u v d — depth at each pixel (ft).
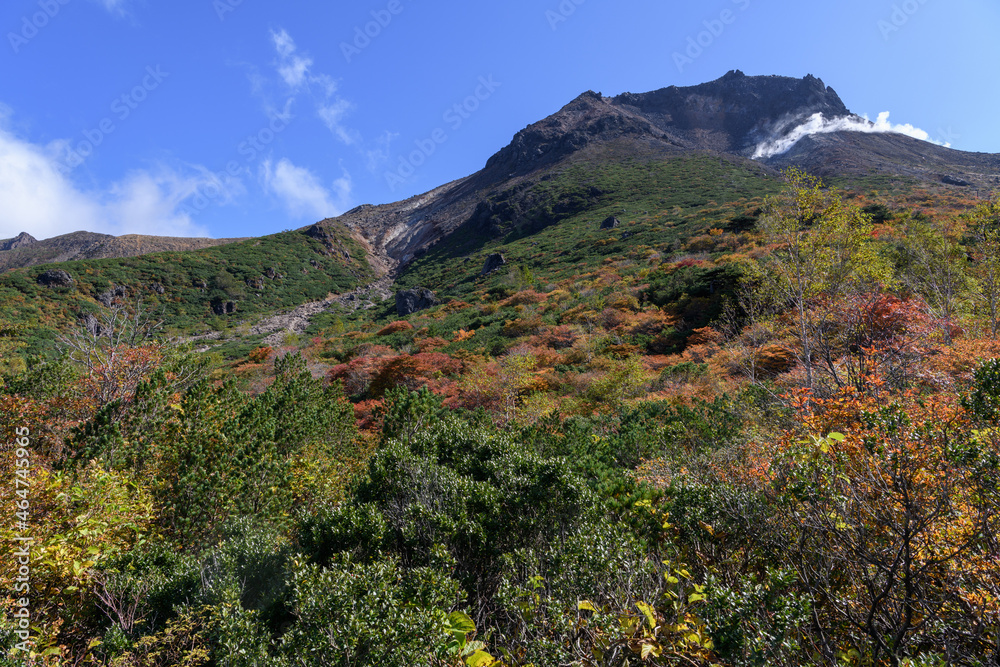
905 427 9.49
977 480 8.43
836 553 9.86
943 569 8.56
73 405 38.52
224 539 23.91
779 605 8.41
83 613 16.90
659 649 8.95
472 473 19.66
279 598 15.30
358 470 37.17
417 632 9.92
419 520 15.74
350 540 15.48
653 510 14.75
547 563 13.29
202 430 29.50
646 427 35.17
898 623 8.62
